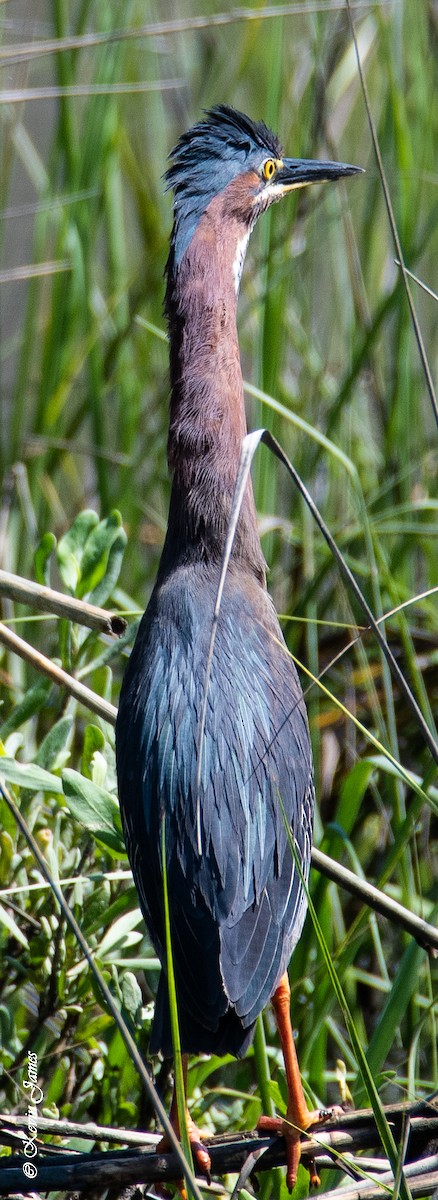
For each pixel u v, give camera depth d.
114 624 6.75
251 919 6.11
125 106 12.82
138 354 12.29
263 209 8.38
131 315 11.55
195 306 7.51
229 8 13.29
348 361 11.62
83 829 7.48
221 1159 6.00
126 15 11.46
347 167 8.63
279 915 6.29
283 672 6.94
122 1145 7.14
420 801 7.70
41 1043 7.41
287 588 11.19
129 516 11.38
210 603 6.96
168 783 6.33
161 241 12.34
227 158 7.98
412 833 8.34
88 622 6.79
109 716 6.78
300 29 13.16
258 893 6.20
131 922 7.15
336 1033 8.05
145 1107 7.18
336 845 8.31
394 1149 5.34
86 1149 6.87
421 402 11.70
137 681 6.76
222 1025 5.87
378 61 13.06
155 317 12.14
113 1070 7.12
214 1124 7.64
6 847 7.27
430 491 11.56
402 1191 5.37
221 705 6.51
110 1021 7.00
